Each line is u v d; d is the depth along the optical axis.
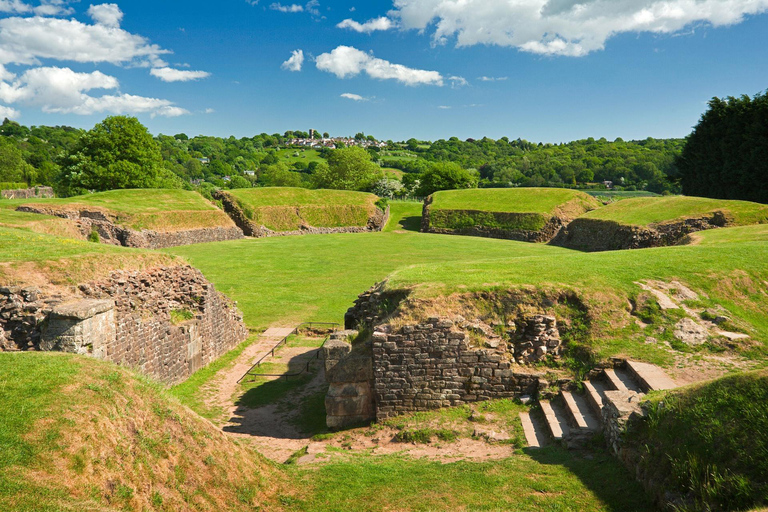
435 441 13.79
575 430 12.09
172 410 10.10
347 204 75.12
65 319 14.52
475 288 17.09
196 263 43.72
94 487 7.58
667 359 14.48
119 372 10.31
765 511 6.79
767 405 8.50
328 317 29.50
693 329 15.77
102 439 8.34
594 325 16.05
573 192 74.06
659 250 23.50
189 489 8.93
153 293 20.36
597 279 18.09
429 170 105.44
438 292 16.94
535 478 10.48
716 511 7.61
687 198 54.91
